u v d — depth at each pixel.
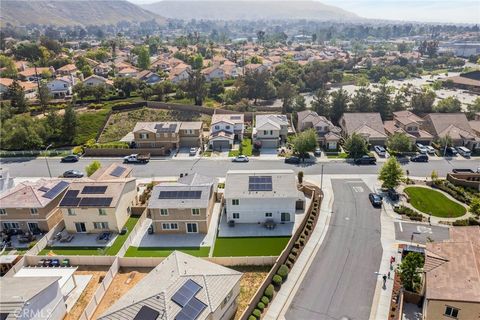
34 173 70.75
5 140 81.00
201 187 50.59
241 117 89.00
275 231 49.44
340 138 80.88
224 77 141.88
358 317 34.69
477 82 141.00
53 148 83.69
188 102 107.25
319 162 71.94
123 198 51.62
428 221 50.50
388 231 48.34
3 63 142.75
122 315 29.22
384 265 41.69
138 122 85.69
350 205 55.06
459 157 73.25
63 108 100.06
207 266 35.28
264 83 113.69
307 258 43.19
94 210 48.91
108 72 145.75
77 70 150.00
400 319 33.66
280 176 52.66
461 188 59.22
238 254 44.72
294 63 157.25
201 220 48.62
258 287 38.84
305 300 36.88
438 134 79.44
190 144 81.88
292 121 94.69
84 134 88.44
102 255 44.78
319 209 53.97
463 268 32.25
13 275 39.25
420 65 197.50
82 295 38.44
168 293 30.42
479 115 91.56
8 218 50.03
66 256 42.84
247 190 50.47
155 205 47.94
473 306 29.20
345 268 41.34
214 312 30.59
